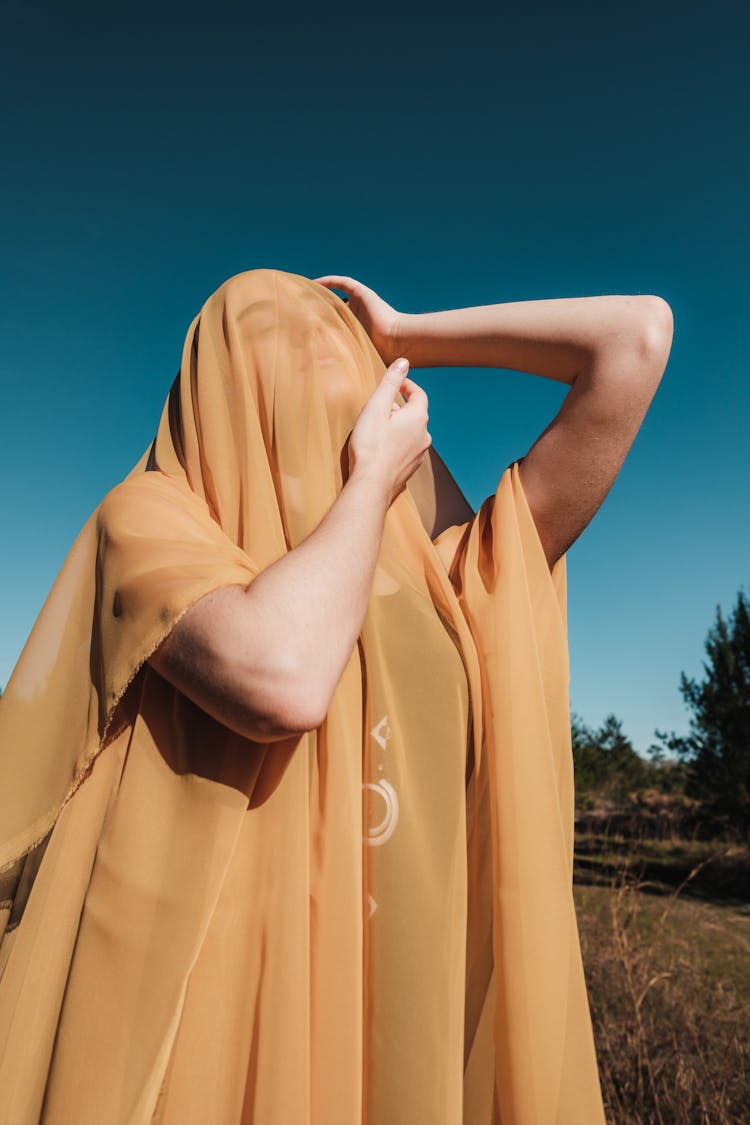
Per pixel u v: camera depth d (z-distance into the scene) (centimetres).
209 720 92
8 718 94
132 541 92
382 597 108
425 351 138
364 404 122
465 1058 104
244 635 83
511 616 114
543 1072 94
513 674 111
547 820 105
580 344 121
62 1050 82
